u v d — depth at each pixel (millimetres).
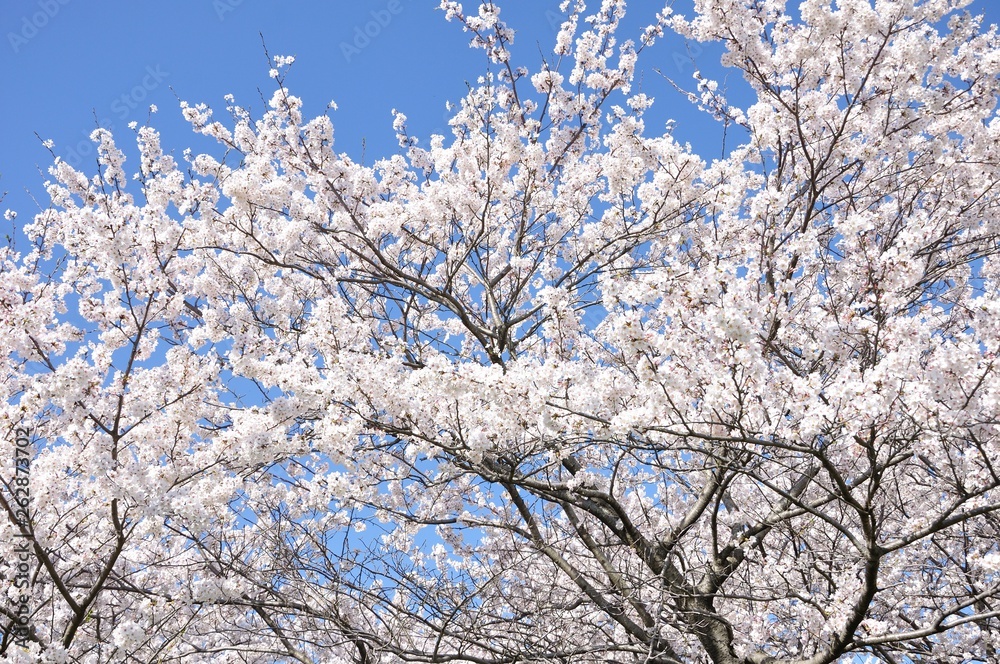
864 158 6203
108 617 5336
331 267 7039
